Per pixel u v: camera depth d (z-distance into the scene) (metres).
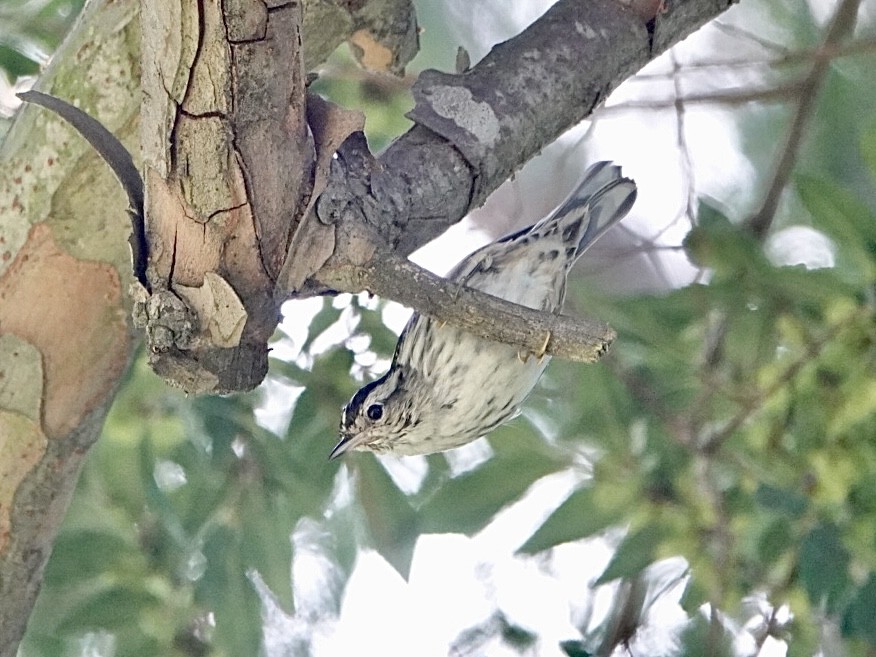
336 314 8.35
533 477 7.84
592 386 7.98
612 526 7.72
